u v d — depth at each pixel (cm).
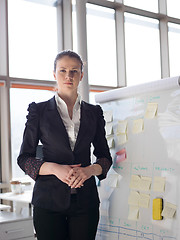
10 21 462
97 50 545
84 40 352
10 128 446
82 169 165
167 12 621
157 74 607
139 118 202
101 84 545
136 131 202
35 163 166
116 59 566
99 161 184
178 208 174
